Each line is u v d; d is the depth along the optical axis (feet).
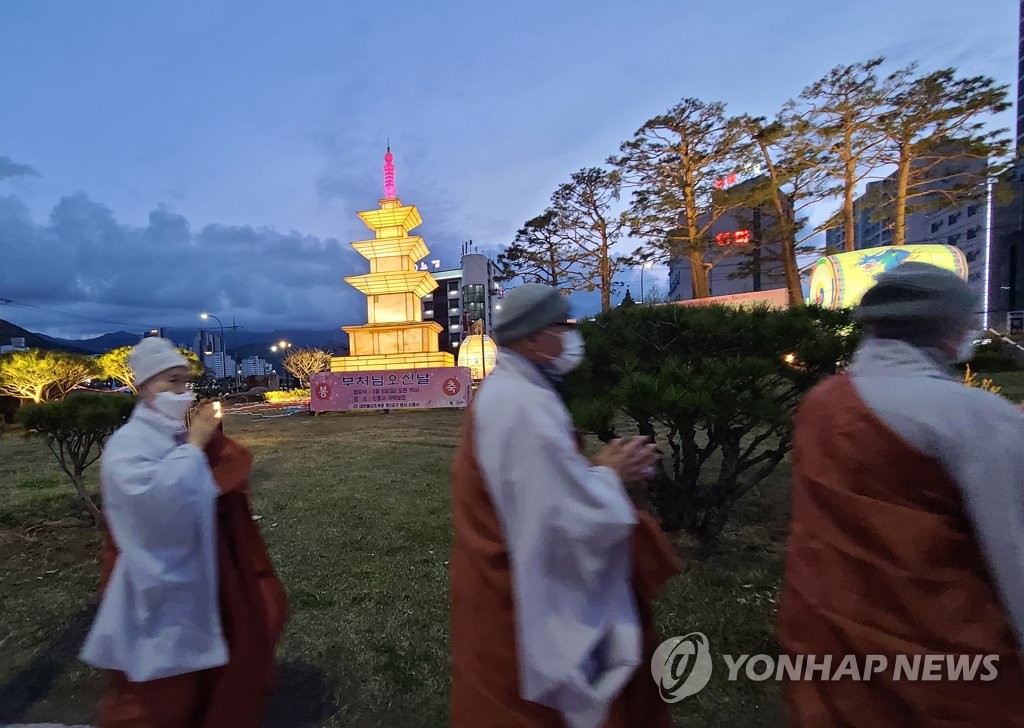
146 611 5.49
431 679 8.32
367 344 75.25
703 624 9.37
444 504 17.76
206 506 5.79
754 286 145.69
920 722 3.61
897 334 4.27
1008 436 3.58
